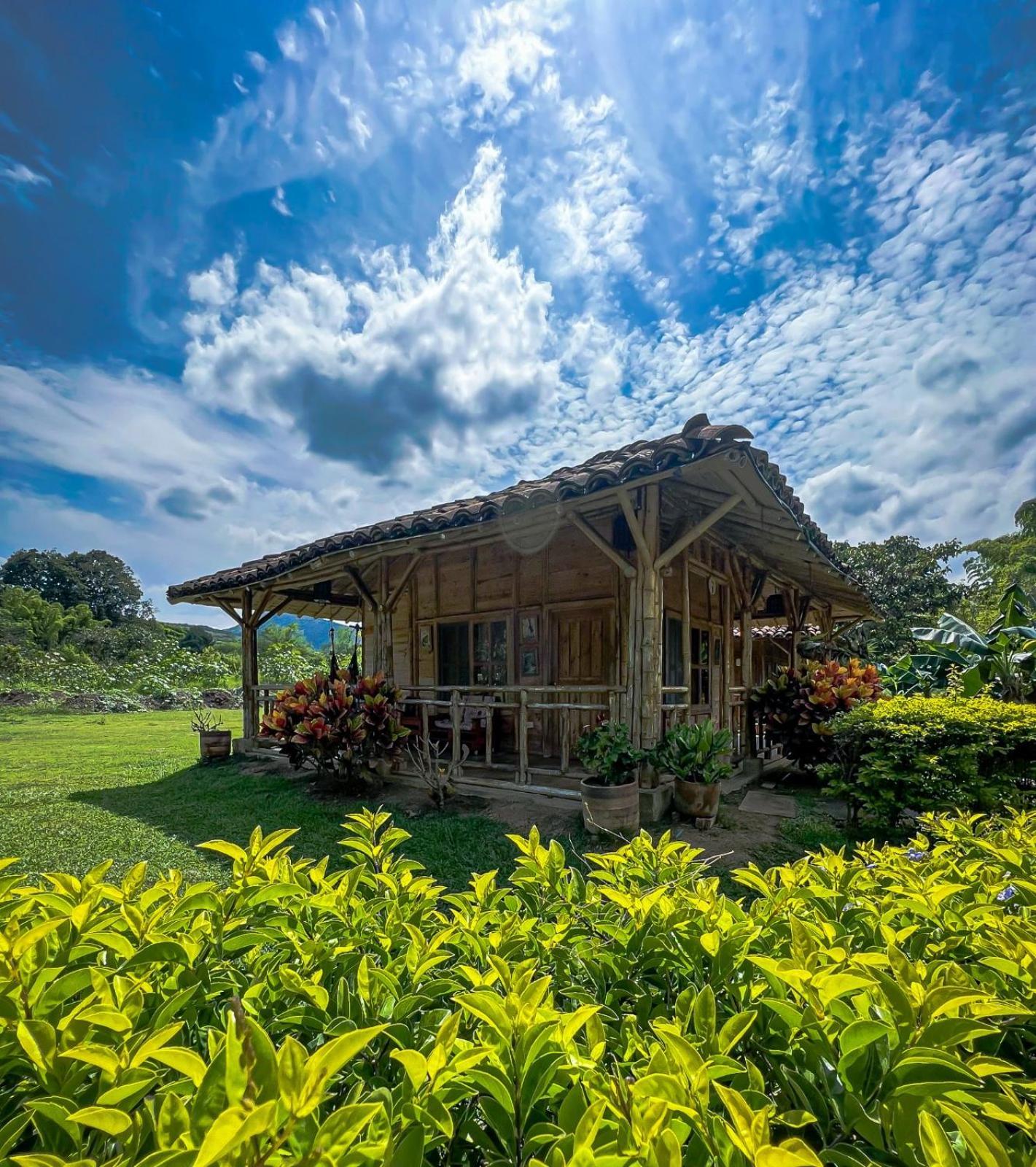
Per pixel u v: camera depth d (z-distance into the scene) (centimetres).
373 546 606
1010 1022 113
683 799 485
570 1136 77
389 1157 74
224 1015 110
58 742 1177
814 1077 98
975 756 446
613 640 646
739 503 538
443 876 393
